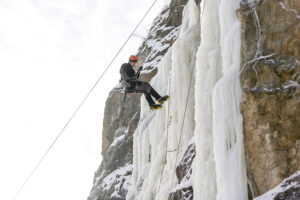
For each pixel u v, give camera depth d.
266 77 5.22
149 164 10.94
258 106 5.13
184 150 8.05
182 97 8.48
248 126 5.18
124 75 7.90
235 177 5.13
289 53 5.19
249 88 5.27
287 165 4.76
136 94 15.47
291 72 5.05
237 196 5.03
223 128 5.41
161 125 10.02
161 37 15.43
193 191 6.61
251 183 5.07
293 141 4.81
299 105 4.84
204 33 7.80
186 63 8.75
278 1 5.51
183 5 14.98
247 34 5.72
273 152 4.88
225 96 5.48
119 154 14.81
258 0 5.78
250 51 5.58
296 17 5.26
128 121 15.55
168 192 7.98
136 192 10.81
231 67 5.75
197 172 6.32
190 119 8.23
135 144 11.95
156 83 11.84
